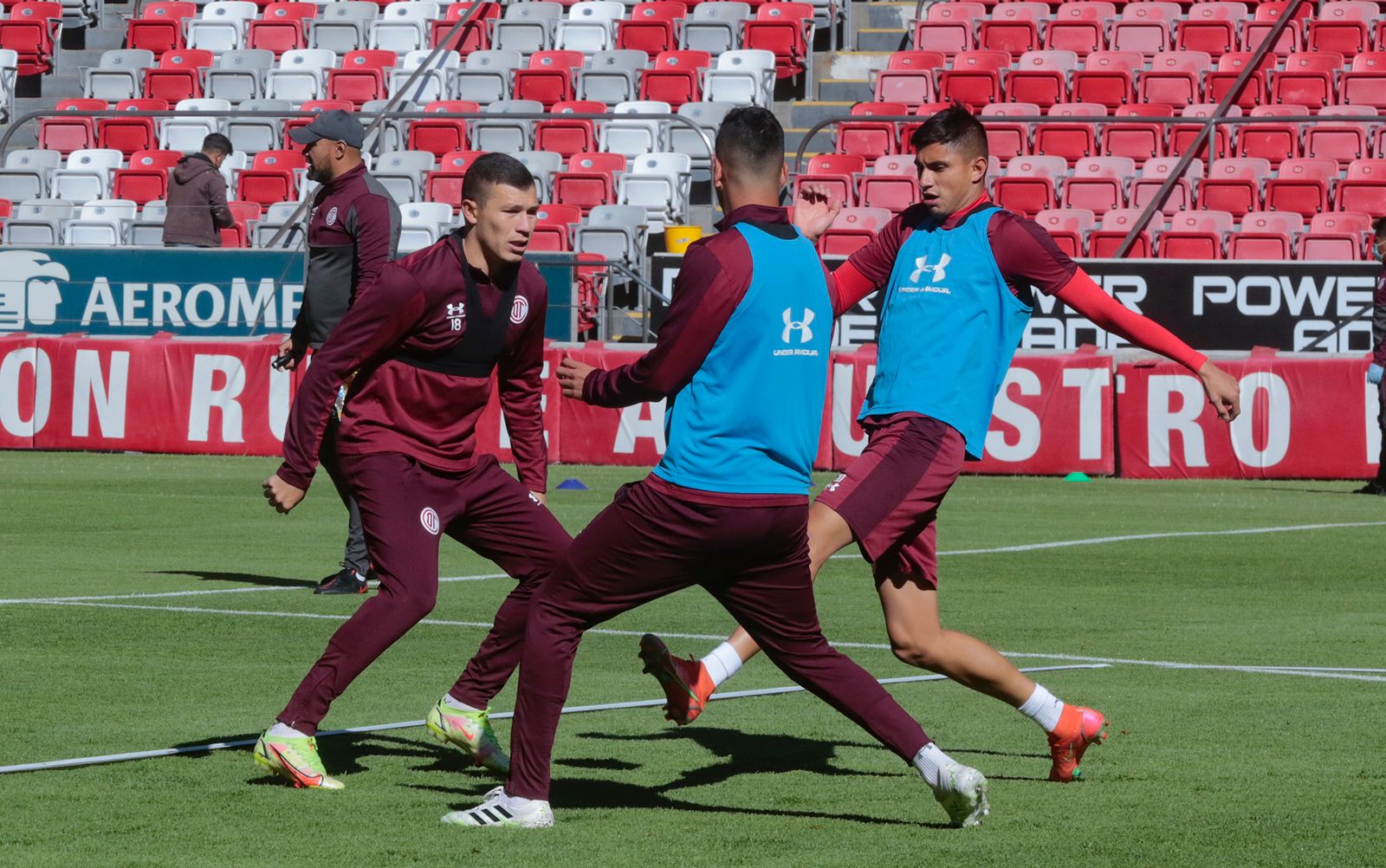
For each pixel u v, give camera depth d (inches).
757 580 656.4
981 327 736.3
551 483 2314.2
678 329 632.4
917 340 740.0
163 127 3646.7
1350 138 3329.2
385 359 744.3
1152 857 617.6
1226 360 2507.4
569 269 2802.7
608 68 3683.6
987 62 3666.3
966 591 1405.0
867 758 800.9
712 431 639.1
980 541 1766.7
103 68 3897.6
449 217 3137.3
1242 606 1321.4
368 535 741.3
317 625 1182.3
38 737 816.3
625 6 3971.5
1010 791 732.7
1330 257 2901.1
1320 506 2130.9
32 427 2824.8
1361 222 2984.7
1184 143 3380.9
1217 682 995.9
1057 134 3405.5
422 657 1069.8
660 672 730.2
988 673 738.8
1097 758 797.9
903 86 3617.1
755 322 636.1
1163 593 1392.7
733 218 647.1
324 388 736.3
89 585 1385.3
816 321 649.6
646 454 2637.8
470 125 3518.7
